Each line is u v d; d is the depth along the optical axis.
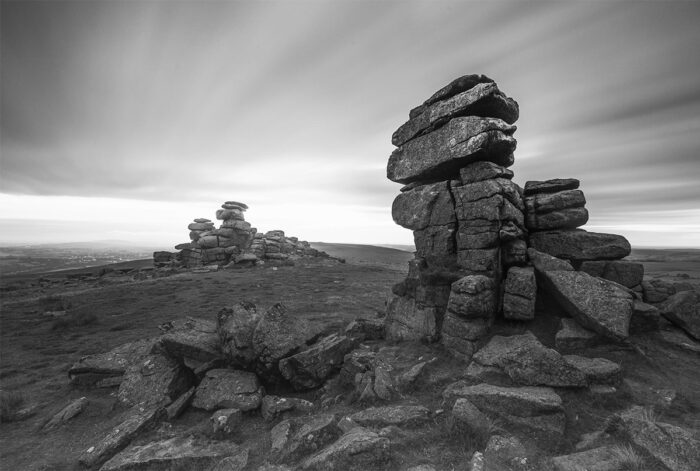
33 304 40.50
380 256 137.12
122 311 34.69
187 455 10.66
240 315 17.61
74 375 17.69
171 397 15.48
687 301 16.06
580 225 18.75
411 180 21.72
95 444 11.99
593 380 12.08
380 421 11.27
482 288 15.71
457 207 18.67
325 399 14.14
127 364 18.33
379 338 20.09
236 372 15.95
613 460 8.45
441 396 12.73
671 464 8.10
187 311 33.97
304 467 9.40
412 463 9.25
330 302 36.97
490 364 13.29
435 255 19.64
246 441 11.91
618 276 17.64
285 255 82.69
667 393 11.71
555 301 16.75
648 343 14.95
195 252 79.50
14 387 17.70
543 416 10.38
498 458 8.99
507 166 19.09
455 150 18.11
